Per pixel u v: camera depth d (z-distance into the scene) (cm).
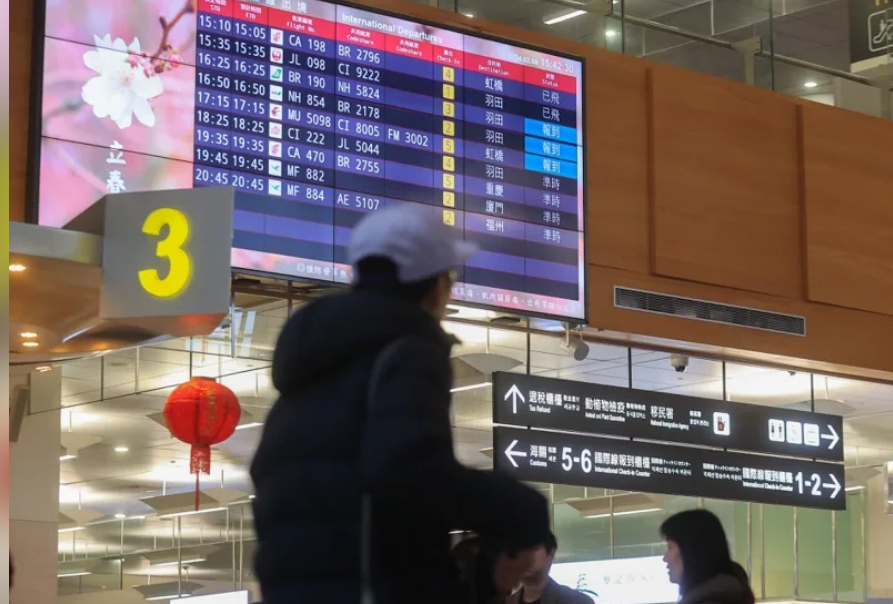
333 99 822
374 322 204
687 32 1026
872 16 1108
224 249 575
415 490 188
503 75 892
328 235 809
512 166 887
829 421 1127
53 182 720
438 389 196
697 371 1083
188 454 1424
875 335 1071
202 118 773
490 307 863
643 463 1020
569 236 904
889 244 1089
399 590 192
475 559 199
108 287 577
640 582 1565
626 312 944
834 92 1095
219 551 1797
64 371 986
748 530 1834
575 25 968
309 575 194
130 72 752
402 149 843
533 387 969
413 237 217
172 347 899
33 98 721
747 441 1073
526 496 197
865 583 1834
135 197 584
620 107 972
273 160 795
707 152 1005
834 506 1117
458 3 918
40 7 727
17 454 961
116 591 1925
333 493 195
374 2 868
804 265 1041
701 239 988
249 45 796
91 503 1791
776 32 1075
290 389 209
